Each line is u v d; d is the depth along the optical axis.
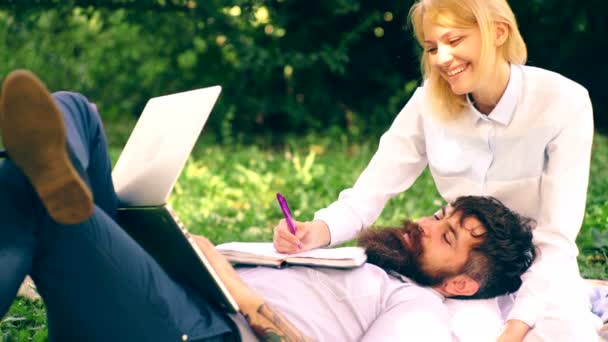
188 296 3.08
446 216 3.61
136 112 11.38
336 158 9.15
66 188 2.57
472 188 3.80
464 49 3.47
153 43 11.10
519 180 3.71
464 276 3.53
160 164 3.09
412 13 3.63
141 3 9.79
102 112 11.37
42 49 11.35
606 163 8.74
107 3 9.77
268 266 3.49
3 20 11.09
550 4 9.85
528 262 3.58
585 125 3.61
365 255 3.56
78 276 2.84
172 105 3.34
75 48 11.38
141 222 3.08
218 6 9.73
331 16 10.05
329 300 3.36
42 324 4.30
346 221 3.91
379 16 9.83
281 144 10.31
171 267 3.14
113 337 2.94
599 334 3.73
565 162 3.59
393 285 3.43
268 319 3.13
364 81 10.64
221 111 10.54
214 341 3.08
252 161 8.78
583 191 3.59
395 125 4.05
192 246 3.01
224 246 3.58
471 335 3.44
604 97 10.60
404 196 7.16
